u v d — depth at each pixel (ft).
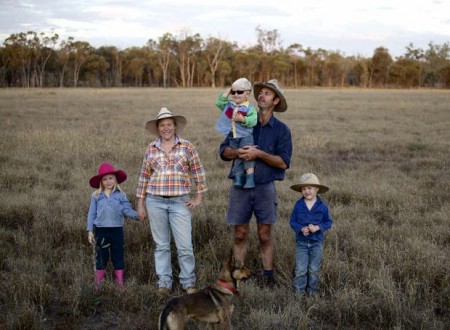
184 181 17.56
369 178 33.76
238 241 18.76
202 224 22.97
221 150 18.06
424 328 14.84
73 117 75.36
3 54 284.82
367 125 71.31
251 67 349.20
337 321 15.53
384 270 17.87
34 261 18.76
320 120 79.66
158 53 334.65
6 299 16.08
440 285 17.85
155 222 17.54
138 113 86.33
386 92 236.22
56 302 16.39
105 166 18.06
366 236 22.31
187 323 14.99
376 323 15.55
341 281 18.07
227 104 17.76
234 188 18.26
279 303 16.65
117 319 15.44
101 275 17.94
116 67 335.47
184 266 17.62
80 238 21.72
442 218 24.31
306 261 17.42
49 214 23.93
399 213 25.59
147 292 16.88
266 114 18.13
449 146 49.44
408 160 42.39
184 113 89.71
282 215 25.30
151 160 17.56
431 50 397.39
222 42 346.95
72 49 307.99
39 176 32.30
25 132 51.03
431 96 179.63
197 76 353.10
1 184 30.09
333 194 29.40
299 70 368.27
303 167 37.76
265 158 17.38
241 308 16.10
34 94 158.30
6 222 23.91
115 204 17.93
